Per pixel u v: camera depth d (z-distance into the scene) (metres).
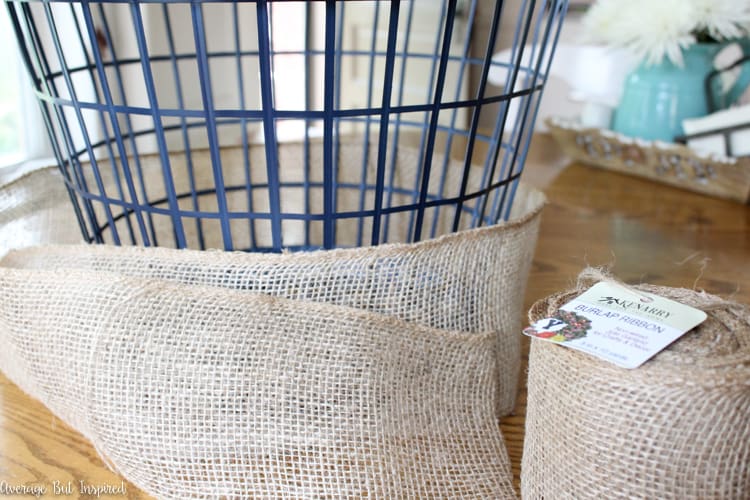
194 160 0.64
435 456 0.39
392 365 0.39
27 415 0.45
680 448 0.30
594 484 0.32
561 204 0.78
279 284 0.40
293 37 1.52
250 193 0.64
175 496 0.38
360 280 0.40
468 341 0.41
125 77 0.96
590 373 0.31
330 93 0.36
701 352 0.31
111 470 0.40
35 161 0.82
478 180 0.60
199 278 0.40
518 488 0.39
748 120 0.75
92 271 0.39
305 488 0.37
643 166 0.86
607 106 0.92
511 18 1.40
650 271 0.60
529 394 0.36
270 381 0.37
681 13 0.77
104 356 0.37
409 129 1.07
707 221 0.73
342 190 0.69
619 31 0.82
